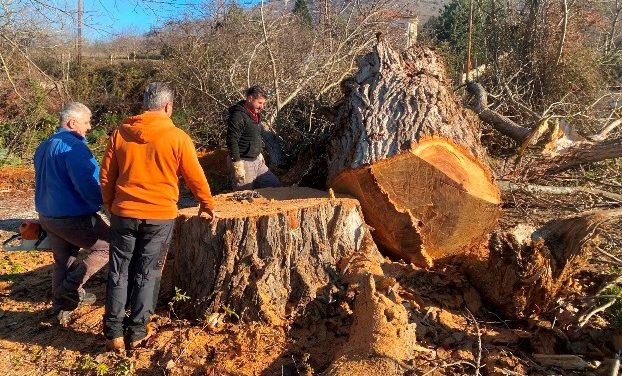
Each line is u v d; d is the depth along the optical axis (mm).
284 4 9750
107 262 4004
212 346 3408
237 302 3621
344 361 2932
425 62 5039
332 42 8758
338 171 4461
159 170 3373
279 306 3631
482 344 3453
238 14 10203
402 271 4062
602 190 5926
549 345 3451
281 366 3215
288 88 8469
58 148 3811
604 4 14773
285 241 3666
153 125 3375
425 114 4266
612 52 13375
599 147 6332
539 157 6504
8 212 7461
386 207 4168
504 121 6980
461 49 13688
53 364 3434
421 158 4008
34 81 11539
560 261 3645
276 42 9109
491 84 10031
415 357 3215
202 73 10305
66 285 3830
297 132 7930
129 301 3604
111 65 15133
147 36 12930
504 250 3754
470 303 3891
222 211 3883
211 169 9383
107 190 3486
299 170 5957
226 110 9367
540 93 10438
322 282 3711
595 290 4094
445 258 4340
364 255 3902
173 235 4367
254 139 5852
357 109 4500
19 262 5277
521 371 3201
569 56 10570
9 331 3871
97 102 13828
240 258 3672
